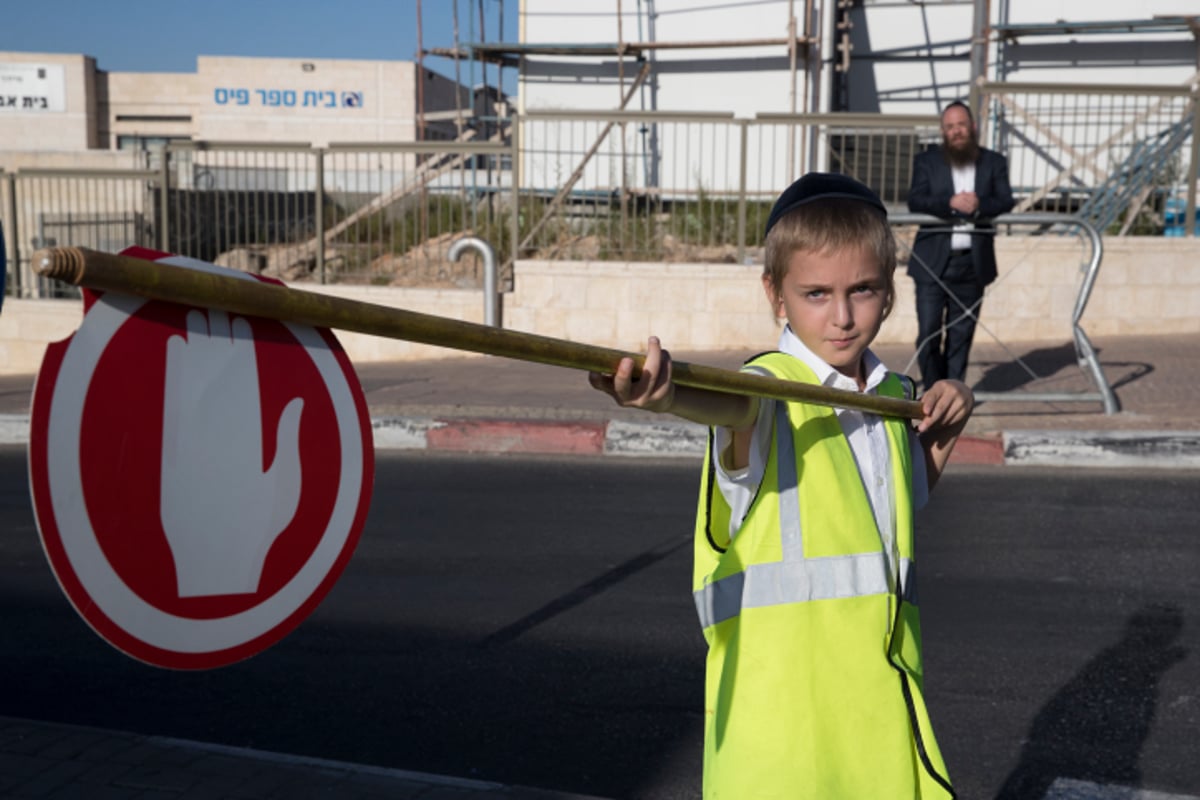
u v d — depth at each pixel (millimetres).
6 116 38531
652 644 4332
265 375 1252
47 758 3227
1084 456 7012
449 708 3799
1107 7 15281
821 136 14453
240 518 1234
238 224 13156
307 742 3572
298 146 12883
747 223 12328
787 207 1827
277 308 1154
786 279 1827
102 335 1089
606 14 16281
